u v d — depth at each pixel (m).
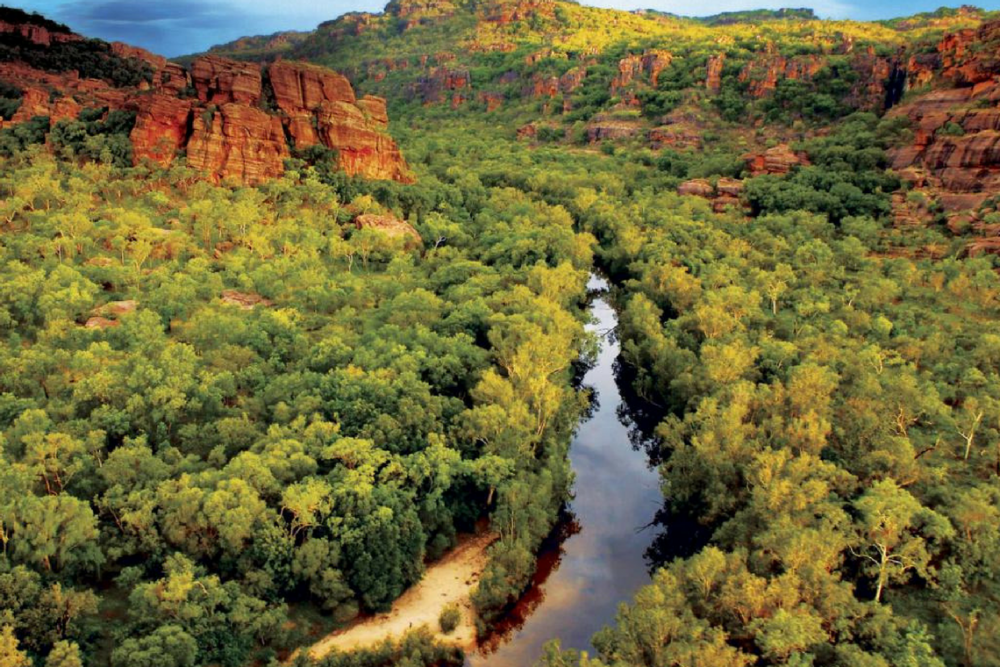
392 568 64.75
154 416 74.19
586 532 80.00
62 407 74.81
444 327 103.56
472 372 91.50
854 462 72.25
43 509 55.62
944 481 69.38
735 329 105.06
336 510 64.88
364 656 58.06
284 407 77.19
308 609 62.84
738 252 140.25
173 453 69.44
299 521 63.38
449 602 67.00
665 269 127.12
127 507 61.00
